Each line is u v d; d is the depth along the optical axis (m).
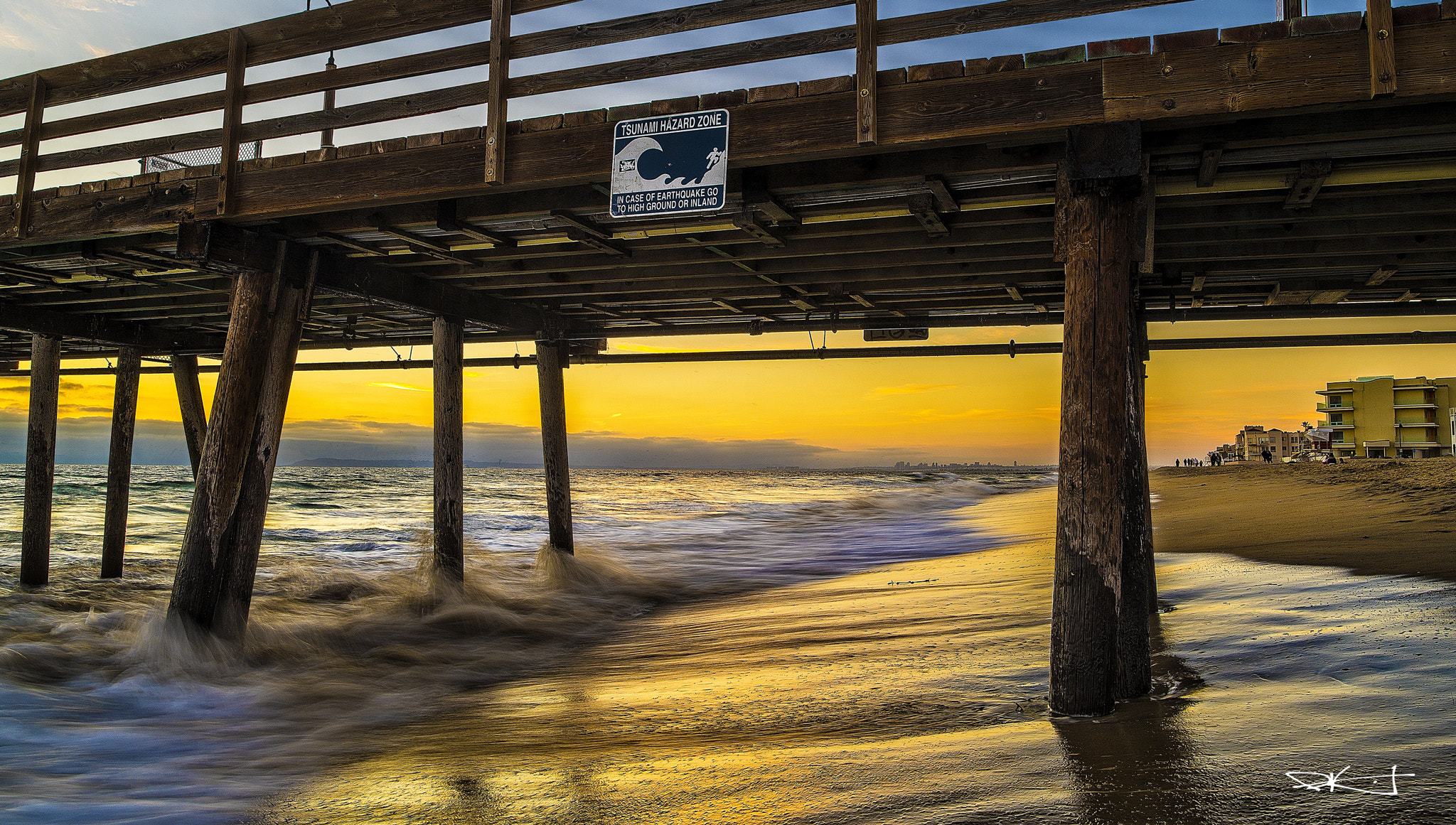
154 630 6.55
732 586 11.66
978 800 2.86
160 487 36.16
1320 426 74.38
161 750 4.77
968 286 8.01
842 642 6.42
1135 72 3.98
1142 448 5.63
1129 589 4.21
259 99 6.01
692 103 4.79
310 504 29.47
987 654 5.36
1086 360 3.89
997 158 4.70
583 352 10.96
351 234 6.57
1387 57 3.64
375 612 8.97
